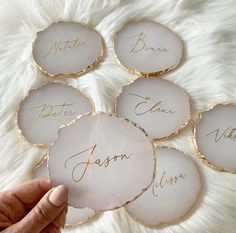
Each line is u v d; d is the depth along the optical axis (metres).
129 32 0.34
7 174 0.29
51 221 0.21
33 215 0.20
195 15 0.34
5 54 0.33
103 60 0.33
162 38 0.34
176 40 0.34
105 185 0.21
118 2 0.34
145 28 0.34
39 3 0.35
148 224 0.27
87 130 0.21
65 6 0.34
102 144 0.21
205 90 0.32
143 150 0.21
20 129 0.30
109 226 0.27
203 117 0.30
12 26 0.34
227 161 0.29
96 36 0.34
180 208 0.28
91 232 0.27
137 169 0.21
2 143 0.30
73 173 0.21
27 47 0.33
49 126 0.30
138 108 0.31
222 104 0.31
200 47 0.33
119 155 0.21
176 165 0.29
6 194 0.21
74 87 0.32
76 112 0.31
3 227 0.21
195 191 0.28
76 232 0.27
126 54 0.33
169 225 0.27
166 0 0.34
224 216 0.28
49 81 0.32
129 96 0.31
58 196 0.19
